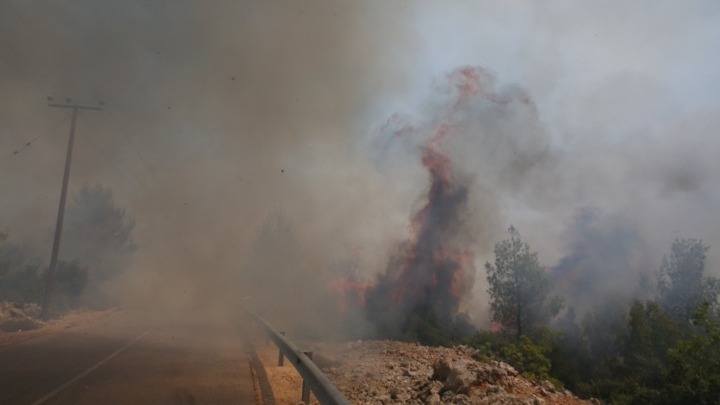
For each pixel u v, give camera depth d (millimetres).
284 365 12219
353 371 11633
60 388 8234
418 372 10797
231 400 8148
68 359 11273
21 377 8961
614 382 17531
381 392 9031
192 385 9117
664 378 13961
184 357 12641
